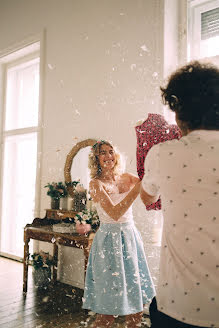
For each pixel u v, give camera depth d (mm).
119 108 3213
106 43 3402
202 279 847
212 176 888
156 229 2857
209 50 2881
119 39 3264
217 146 909
